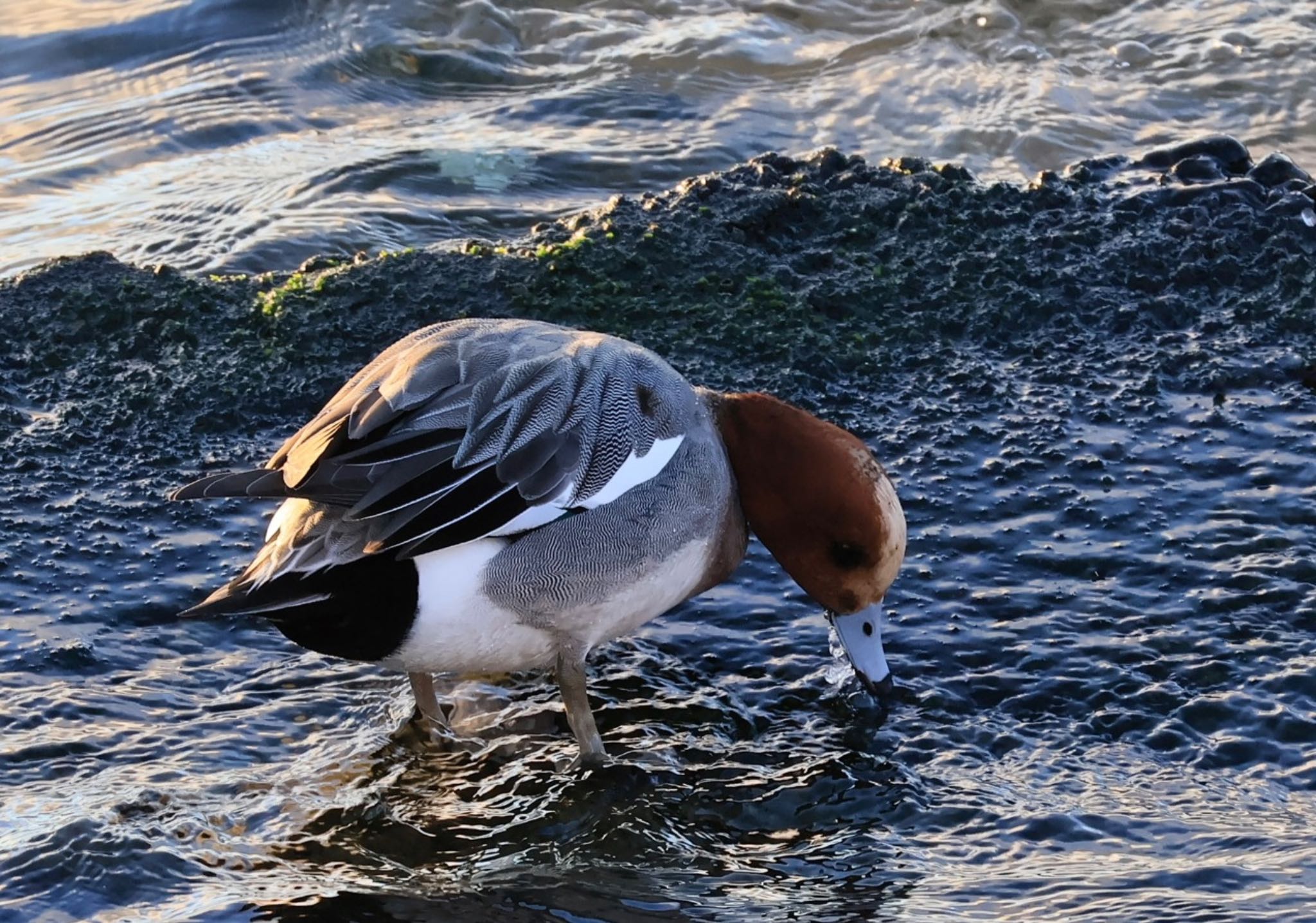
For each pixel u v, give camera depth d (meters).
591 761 5.45
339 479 4.94
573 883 4.82
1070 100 12.04
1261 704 5.69
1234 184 9.59
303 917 4.60
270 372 8.02
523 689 6.06
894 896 4.73
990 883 4.77
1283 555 6.62
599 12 13.16
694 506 5.56
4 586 6.43
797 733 5.69
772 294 8.52
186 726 5.63
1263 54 12.49
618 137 11.65
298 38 12.83
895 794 5.29
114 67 12.41
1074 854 4.93
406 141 11.49
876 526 5.82
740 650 6.21
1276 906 4.55
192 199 10.68
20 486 7.16
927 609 6.37
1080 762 5.45
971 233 9.16
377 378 5.40
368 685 5.98
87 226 10.34
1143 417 7.73
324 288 8.57
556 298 8.49
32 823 4.98
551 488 5.22
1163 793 5.25
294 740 5.61
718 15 13.15
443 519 5.03
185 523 6.98
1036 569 6.60
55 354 8.20
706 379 7.94
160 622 6.29
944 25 12.98
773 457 5.88
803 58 12.63
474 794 5.34
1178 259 8.97
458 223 10.52
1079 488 7.15
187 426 7.69
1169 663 5.96
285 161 11.21
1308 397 7.91
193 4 13.02
